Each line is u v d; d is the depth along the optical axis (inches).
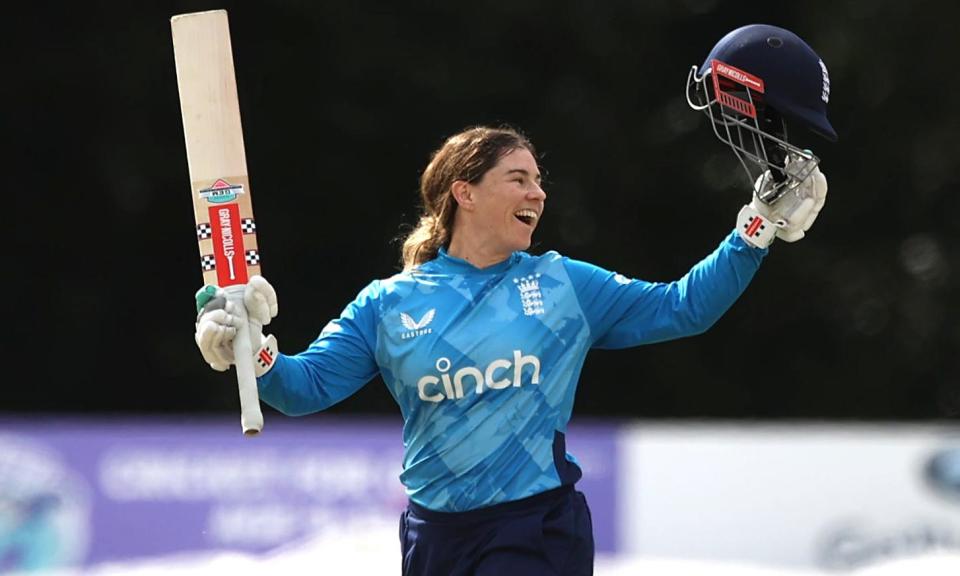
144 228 2279.8
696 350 2298.2
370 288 624.4
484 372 592.7
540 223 2289.6
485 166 611.8
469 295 603.8
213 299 582.6
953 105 2309.3
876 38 2287.2
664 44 2346.2
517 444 593.3
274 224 2285.9
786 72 608.1
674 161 2326.5
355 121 2277.3
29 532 1339.8
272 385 593.3
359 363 614.9
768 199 608.7
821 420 2306.8
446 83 2283.5
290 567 1064.2
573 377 607.2
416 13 2271.2
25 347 2266.2
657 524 1330.0
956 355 2282.2
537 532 586.9
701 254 2333.9
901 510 1309.1
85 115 2246.6
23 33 2196.1
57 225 2268.7
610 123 2326.5
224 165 611.5
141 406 2283.5
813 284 2295.8
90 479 1349.7
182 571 1105.4
